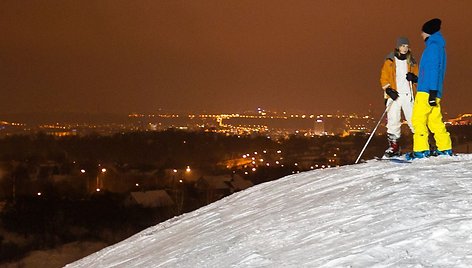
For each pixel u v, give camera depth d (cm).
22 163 5616
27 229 3619
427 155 902
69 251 3316
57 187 4753
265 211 804
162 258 752
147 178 5166
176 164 5603
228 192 4262
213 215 929
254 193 977
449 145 899
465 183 662
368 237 530
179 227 940
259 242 639
